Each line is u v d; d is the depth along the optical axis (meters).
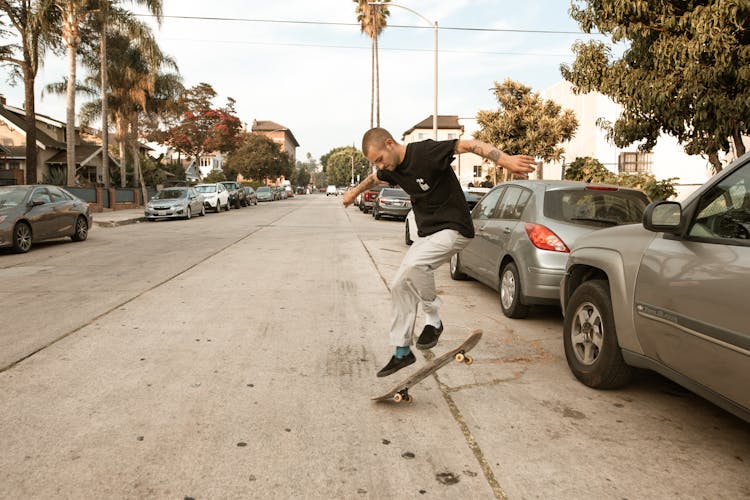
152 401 3.58
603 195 5.78
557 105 21.73
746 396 2.56
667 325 3.12
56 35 25.36
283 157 80.06
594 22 8.13
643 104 7.75
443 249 3.28
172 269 9.11
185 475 2.68
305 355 4.61
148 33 28.23
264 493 2.53
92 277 8.30
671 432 3.27
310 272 8.93
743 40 6.87
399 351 3.56
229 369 4.23
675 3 7.26
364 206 29.14
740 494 2.60
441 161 3.09
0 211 11.10
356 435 3.14
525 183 6.33
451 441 3.09
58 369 4.18
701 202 3.07
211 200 28.56
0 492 2.51
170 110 35.78
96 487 2.56
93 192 26.27
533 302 5.54
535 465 2.83
